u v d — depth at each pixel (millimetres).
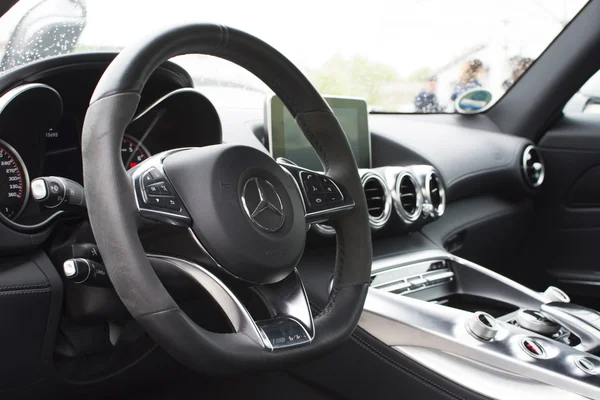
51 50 1219
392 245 1536
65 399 1099
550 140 2111
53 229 1029
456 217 1806
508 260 2129
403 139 1812
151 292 658
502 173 1953
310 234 1273
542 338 1140
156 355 1158
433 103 2135
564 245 2119
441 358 1127
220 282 722
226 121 1496
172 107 1146
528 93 2115
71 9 1220
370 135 1822
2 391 1002
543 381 1038
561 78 2039
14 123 967
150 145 1196
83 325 1060
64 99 1090
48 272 986
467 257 1903
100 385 1117
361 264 908
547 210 2145
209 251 720
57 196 825
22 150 1010
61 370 1068
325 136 926
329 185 897
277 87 895
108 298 979
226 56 837
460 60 2080
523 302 1424
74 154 1134
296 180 864
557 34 2045
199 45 787
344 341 817
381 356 1186
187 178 733
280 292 813
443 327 1137
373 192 1469
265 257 740
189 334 662
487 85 2158
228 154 753
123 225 664
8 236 938
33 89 931
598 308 2084
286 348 731
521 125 2127
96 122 684
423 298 1462
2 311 948
